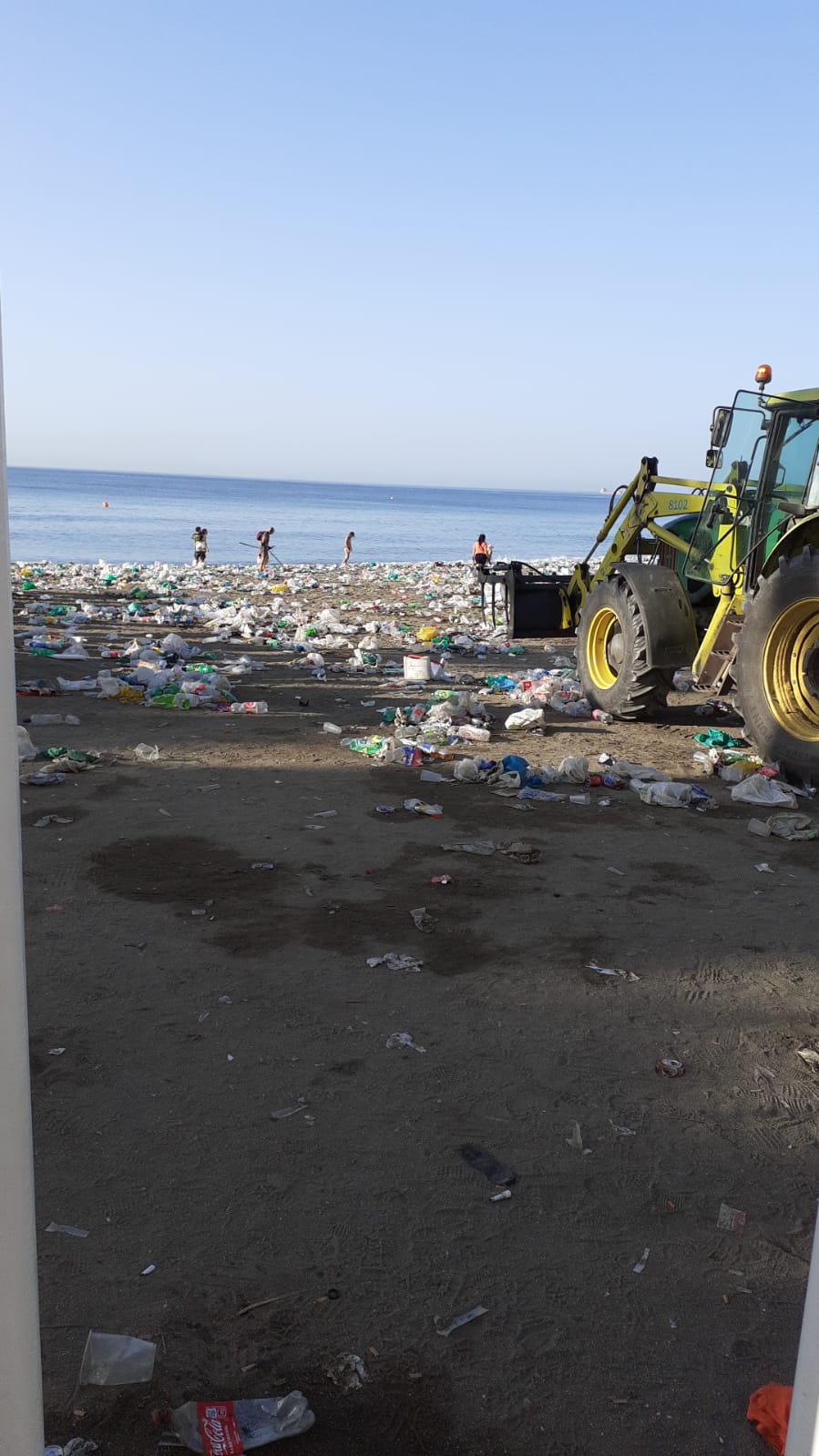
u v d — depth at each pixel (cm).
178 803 729
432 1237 298
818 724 827
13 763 127
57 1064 381
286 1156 333
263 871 593
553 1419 241
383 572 3572
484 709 1115
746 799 786
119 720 1016
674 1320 272
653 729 1059
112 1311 266
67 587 2627
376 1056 394
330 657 1588
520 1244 297
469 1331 265
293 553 5922
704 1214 314
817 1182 332
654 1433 238
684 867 630
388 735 995
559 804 765
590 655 1165
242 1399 242
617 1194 321
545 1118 359
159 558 4997
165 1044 399
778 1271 291
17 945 130
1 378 118
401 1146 340
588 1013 437
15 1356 135
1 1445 135
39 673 1279
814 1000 458
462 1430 237
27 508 11381
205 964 468
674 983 468
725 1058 405
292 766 853
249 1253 289
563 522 14650
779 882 608
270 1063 388
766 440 928
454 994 448
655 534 1148
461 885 582
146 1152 332
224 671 1363
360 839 662
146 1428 234
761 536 928
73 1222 299
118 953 476
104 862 598
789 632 842
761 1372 256
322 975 461
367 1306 272
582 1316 271
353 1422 238
